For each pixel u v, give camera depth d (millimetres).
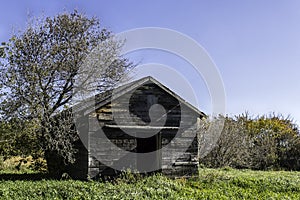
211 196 13633
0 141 20203
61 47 23688
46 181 15852
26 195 12773
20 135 20188
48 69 22078
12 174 21016
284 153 30219
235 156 28422
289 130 31922
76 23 25078
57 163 20047
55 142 18859
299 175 21781
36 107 20125
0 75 20062
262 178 17969
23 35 22094
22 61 21297
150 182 15609
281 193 14977
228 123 28812
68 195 12781
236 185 16344
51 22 24078
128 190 13750
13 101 20094
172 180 17125
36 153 21484
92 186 14320
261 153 29625
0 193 12844
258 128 31828
